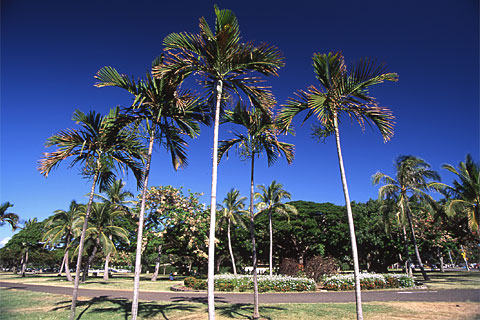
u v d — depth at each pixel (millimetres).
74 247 31922
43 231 44750
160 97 8625
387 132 7441
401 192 24312
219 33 6551
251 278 20188
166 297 15734
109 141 9422
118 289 20953
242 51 6852
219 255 39656
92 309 11031
